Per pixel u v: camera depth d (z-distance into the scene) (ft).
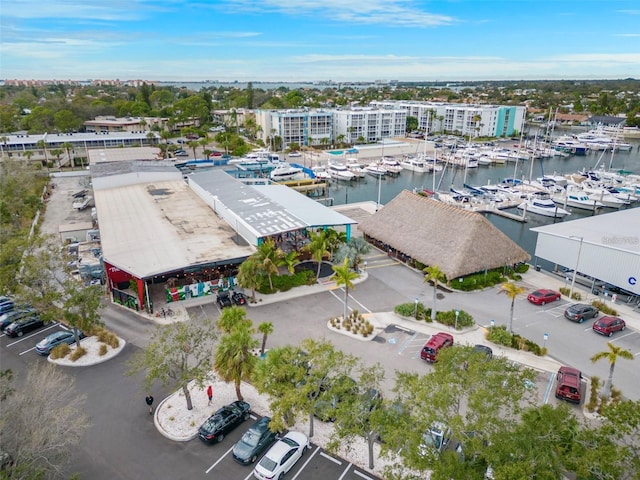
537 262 211.20
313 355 88.74
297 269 187.01
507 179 386.52
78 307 123.85
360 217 272.10
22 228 229.45
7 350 130.62
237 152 465.88
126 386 113.29
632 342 133.18
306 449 92.12
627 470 63.87
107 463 89.15
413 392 75.97
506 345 129.18
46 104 647.15
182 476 86.12
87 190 301.63
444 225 186.09
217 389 112.16
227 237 184.24
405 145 548.31
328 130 597.11
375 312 151.64
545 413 69.56
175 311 151.64
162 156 432.66
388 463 88.63
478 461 69.41
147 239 179.11
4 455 74.74
